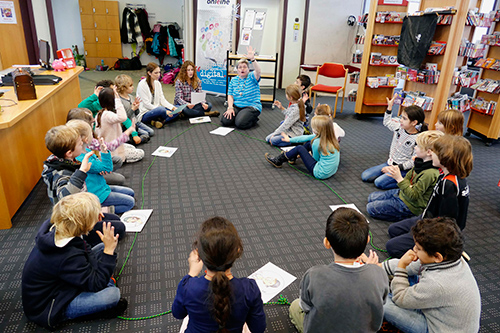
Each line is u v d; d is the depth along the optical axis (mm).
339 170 3740
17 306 1850
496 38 4406
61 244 1581
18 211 2742
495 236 2654
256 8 6988
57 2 9039
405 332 1587
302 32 7480
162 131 4805
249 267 2197
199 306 1246
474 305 1367
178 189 3180
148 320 1791
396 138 3404
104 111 3273
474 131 4992
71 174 2156
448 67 4477
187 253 2314
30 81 2949
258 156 4039
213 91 7012
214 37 6652
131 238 2439
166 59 10094
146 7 9555
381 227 2697
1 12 6180
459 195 1951
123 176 3158
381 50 5621
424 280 1460
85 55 9539
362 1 7242
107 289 1766
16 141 2744
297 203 3016
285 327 1785
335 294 1287
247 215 2803
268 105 6473
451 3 4418
